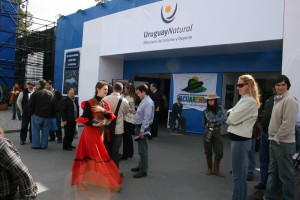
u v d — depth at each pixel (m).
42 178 5.42
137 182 5.32
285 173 3.93
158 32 10.70
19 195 2.07
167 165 6.59
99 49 13.73
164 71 12.96
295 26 6.89
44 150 7.82
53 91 8.62
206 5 9.11
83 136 4.52
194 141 9.76
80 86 14.96
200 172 6.07
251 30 8.02
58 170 5.97
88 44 14.48
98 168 4.28
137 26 11.59
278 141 3.88
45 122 7.98
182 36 9.82
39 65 20.61
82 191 2.88
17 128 11.44
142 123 5.46
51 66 19.41
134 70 14.31
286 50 7.00
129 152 7.00
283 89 3.96
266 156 4.86
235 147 3.81
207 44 9.08
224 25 8.65
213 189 5.05
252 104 3.76
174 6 10.11
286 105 3.84
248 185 5.21
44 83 8.01
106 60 14.02
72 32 16.70
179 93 12.27
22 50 22.47
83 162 4.37
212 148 5.99
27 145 8.43
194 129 11.62
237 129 3.78
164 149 8.32
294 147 3.93
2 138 2.08
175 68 12.48
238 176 3.83
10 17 21.17
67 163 6.54
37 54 20.97
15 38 21.48
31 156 7.10
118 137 5.23
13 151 2.08
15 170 2.03
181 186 5.18
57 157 7.07
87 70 14.52
